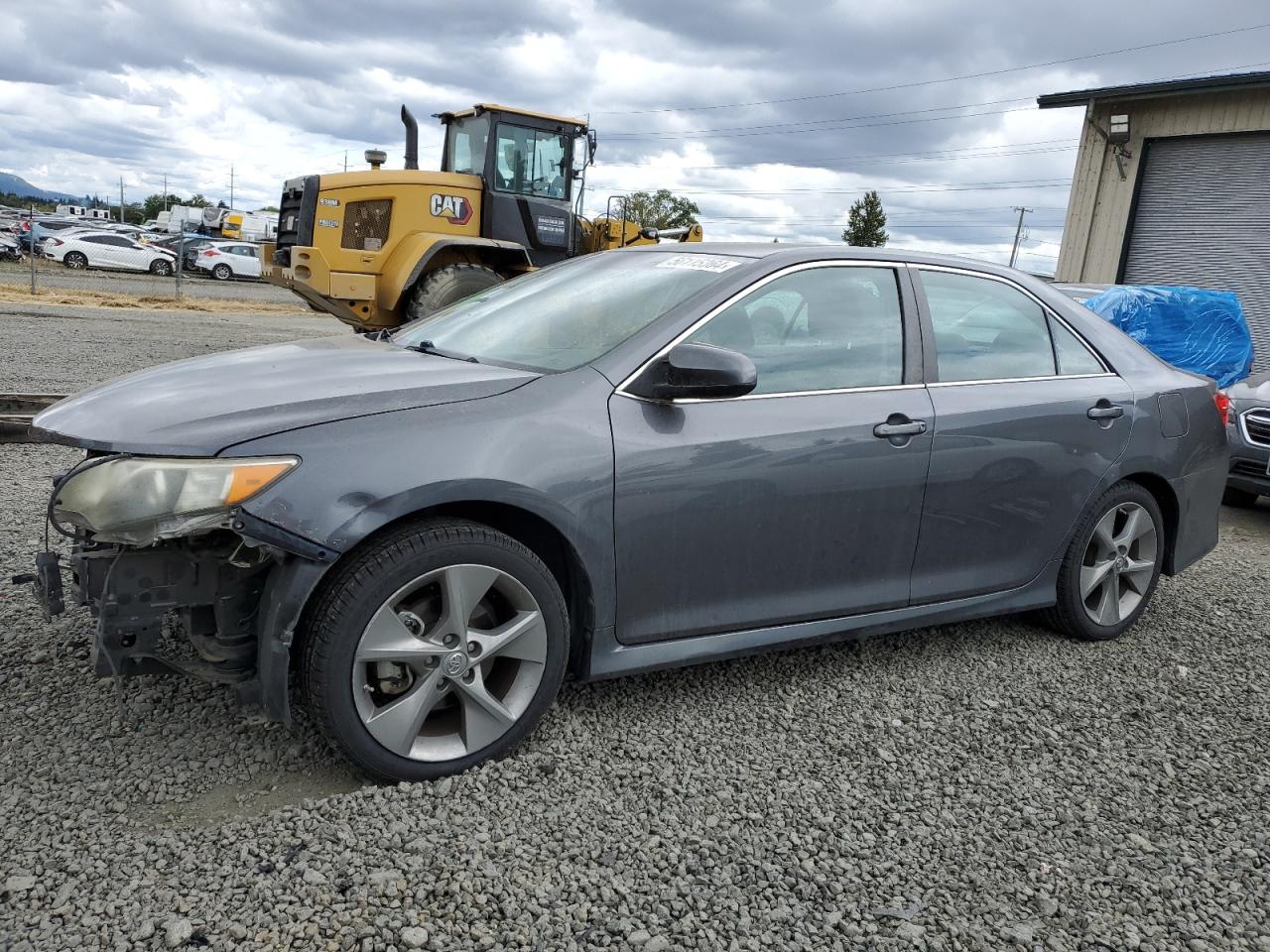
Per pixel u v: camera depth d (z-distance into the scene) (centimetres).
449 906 223
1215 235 1436
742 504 320
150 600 256
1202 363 830
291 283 1141
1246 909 246
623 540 301
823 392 341
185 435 252
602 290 360
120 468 251
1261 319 1398
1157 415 427
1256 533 684
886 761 311
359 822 251
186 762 282
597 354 316
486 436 278
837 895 240
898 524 357
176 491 244
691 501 310
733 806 278
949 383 372
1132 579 438
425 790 269
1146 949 229
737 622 332
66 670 332
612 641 309
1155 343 832
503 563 280
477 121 1168
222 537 263
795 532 334
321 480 254
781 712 341
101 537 249
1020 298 409
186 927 210
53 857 233
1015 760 318
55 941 205
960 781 301
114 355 1153
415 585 268
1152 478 434
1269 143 1366
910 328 368
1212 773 316
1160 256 1498
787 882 244
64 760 278
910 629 377
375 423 268
